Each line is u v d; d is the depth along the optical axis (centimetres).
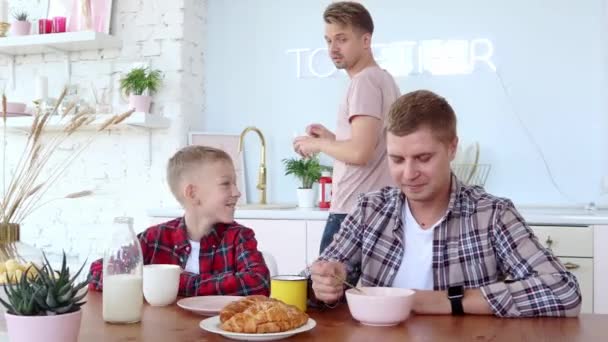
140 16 338
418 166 127
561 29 292
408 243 141
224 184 158
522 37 297
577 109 290
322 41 329
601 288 241
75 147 345
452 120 129
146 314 120
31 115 334
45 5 354
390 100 204
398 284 139
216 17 350
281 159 337
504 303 116
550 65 294
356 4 212
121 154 338
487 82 302
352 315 111
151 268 128
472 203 137
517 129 299
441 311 118
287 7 336
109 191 340
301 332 101
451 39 308
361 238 145
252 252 155
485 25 303
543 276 119
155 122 319
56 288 90
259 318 97
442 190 136
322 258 143
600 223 241
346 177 204
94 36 323
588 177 289
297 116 334
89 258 342
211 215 159
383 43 318
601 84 285
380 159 204
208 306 121
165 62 333
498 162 301
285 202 336
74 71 350
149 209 300
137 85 324
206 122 352
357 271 145
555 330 104
